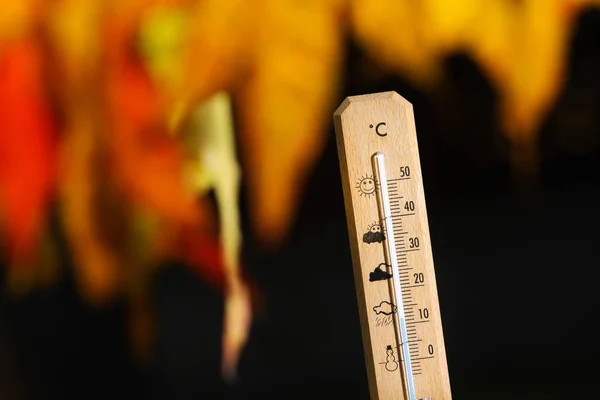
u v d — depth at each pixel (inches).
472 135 80.4
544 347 79.4
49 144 83.9
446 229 80.3
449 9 80.1
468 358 79.9
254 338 82.6
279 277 82.3
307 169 81.8
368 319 45.8
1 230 84.7
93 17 82.7
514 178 79.8
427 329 45.8
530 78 79.8
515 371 79.7
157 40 82.2
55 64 83.3
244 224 82.7
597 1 79.2
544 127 79.8
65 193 84.0
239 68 82.0
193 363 83.4
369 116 45.6
